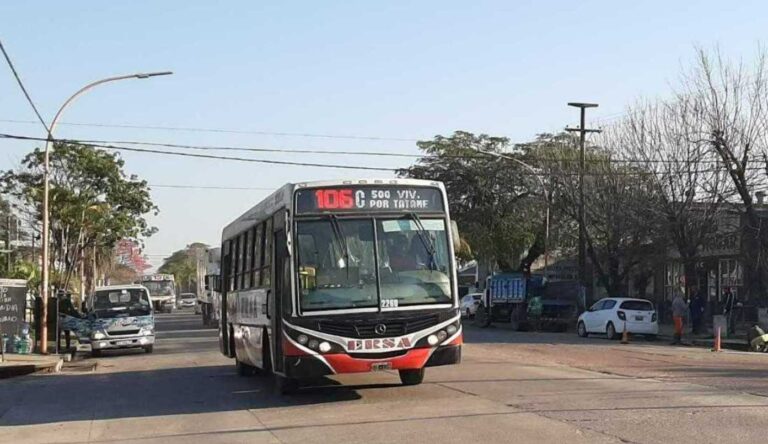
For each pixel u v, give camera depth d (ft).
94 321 100.42
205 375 69.26
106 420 45.88
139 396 56.49
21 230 163.73
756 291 114.32
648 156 122.31
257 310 54.90
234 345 67.00
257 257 55.52
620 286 132.26
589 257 140.26
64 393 60.90
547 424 37.27
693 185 115.65
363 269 45.44
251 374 66.03
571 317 133.39
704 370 60.90
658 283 152.05
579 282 133.69
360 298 44.96
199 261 177.99
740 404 42.24
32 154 154.51
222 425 41.93
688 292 118.11
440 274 46.47
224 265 71.87
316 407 45.96
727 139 110.73
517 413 40.60
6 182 154.71
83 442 39.22
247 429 40.09
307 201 45.85
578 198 135.13
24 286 97.30
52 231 153.79
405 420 39.81
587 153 140.46
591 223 132.77
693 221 115.85
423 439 35.01
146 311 103.24
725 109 112.06
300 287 44.88
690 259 118.01
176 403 51.65
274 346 48.52
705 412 39.70
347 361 44.34
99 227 156.15
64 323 104.94
